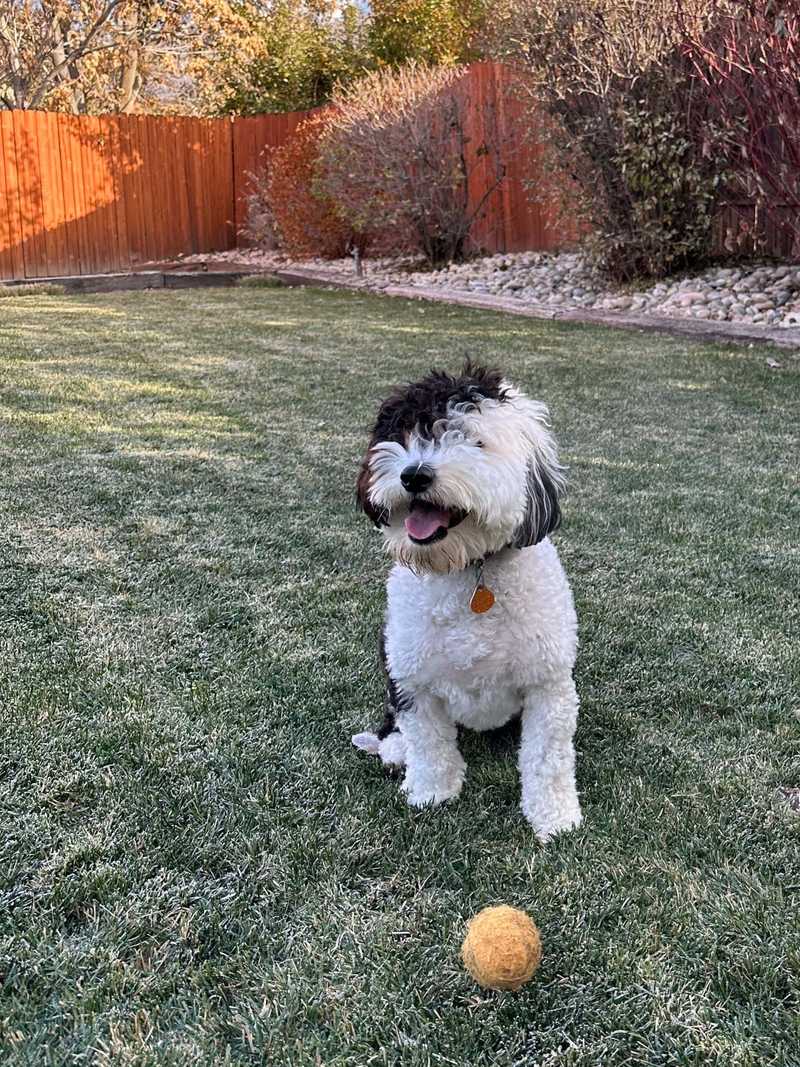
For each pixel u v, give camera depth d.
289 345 8.02
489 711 2.25
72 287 13.12
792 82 7.58
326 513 4.17
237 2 17.98
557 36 8.69
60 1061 1.54
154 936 1.81
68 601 3.30
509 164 12.12
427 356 7.40
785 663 2.86
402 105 11.44
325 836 2.11
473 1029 1.59
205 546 3.80
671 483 4.47
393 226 12.41
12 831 2.10
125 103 20.31
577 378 6.49
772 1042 1.56
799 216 8.31
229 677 2.82
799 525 3.94
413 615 2.17
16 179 14.37
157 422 5.62
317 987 1.68
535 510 2.23
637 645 2.97
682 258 9.52
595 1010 1.63
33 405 5.98
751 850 2.04
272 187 14.56
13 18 17.64
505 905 1.81
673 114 8.45
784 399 5.89
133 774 2.33
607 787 2.28
